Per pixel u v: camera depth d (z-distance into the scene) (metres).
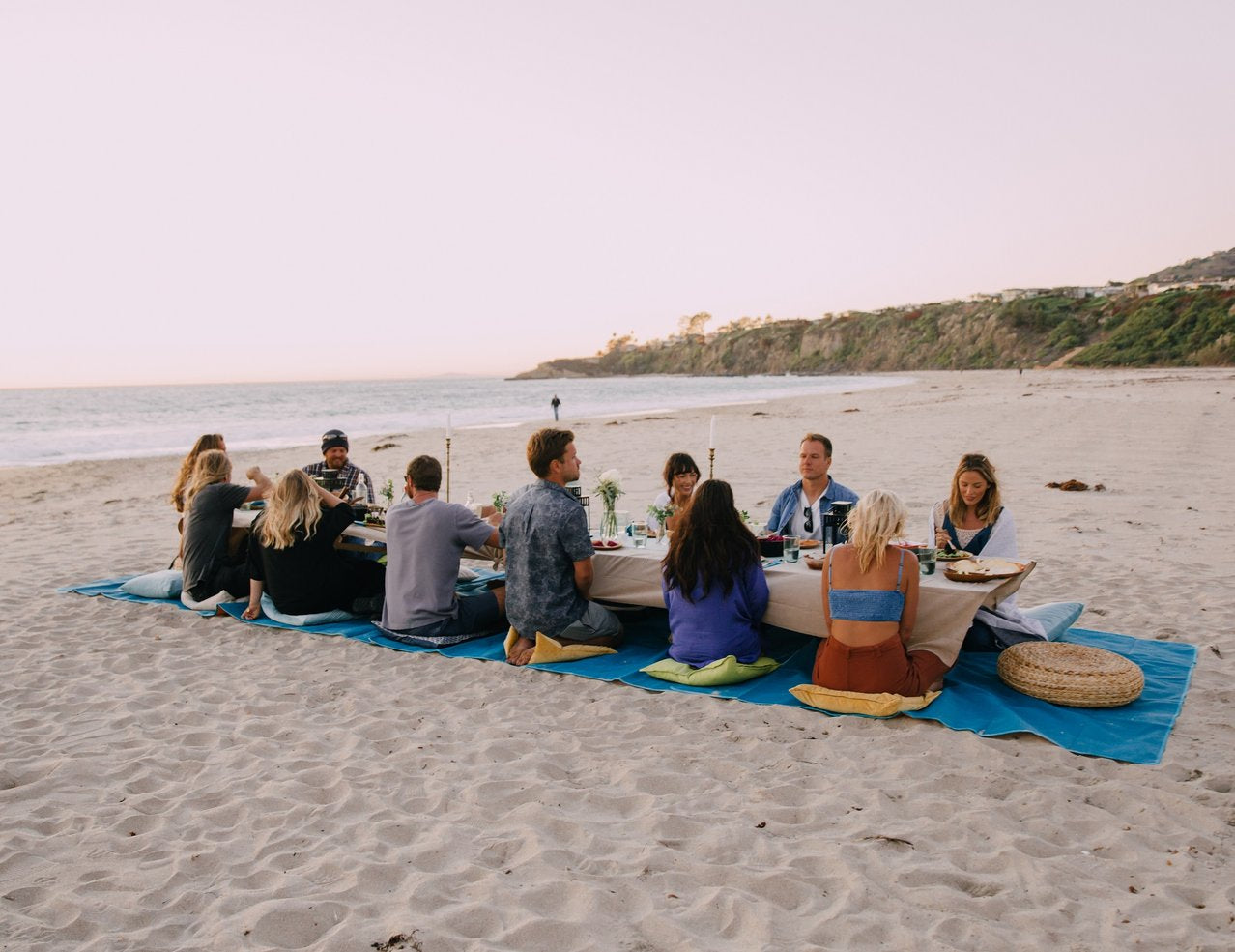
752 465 16.92
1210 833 3.20
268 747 4.19
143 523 12.09
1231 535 8.84
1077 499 11.52
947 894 2.83
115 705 4.79
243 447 28.56
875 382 103.94
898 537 4.93
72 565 8.78
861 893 2.84
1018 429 22.66
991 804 3.46
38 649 5.82
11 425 43.34
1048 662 4.48
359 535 6.33
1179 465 14.45
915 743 4.04
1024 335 143.75
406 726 4.45
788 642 5.70
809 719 4.38
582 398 78.56
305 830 3.38
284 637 6.05
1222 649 5.39
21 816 3.49
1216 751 3.89
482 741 4.23
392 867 3.06
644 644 5.70
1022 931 2.63
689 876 3.00
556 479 5.42
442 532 5.73
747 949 2.57
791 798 3.57
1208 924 2.64
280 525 6.05
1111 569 7.55
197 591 6.74
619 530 6.15
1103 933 2.60
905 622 4.50
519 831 3.33
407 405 68.56
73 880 3.03
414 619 5.75
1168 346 108.25
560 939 2.65
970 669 4.94
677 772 3.84
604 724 4.43
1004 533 5.20
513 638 5.53
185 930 2.74
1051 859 3.03
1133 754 3.83
